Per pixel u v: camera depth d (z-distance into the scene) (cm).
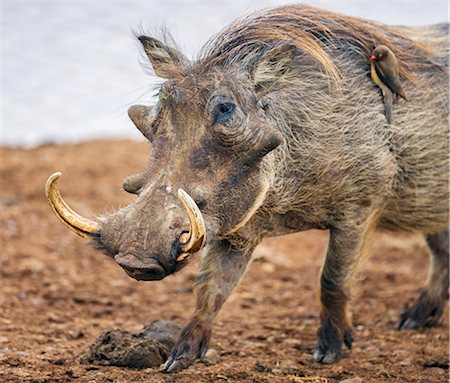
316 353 2289
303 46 2108
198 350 2103
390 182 2261
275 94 2053
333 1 7119
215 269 2130
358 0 7225
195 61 1988
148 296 2836
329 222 2223
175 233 1727
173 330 2203
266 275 3144
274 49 1969
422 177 2359
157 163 1825
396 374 2159
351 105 2180
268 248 3459
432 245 2666
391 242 3534
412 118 2317
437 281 2664
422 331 2620
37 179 4022
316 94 2125
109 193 3831
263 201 2027
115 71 6050
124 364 2075
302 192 2131
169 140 1845
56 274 2961
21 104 5562
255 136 1864
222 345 2348
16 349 2180
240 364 2177
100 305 2714
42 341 2280
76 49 6397
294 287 3012
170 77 1952
